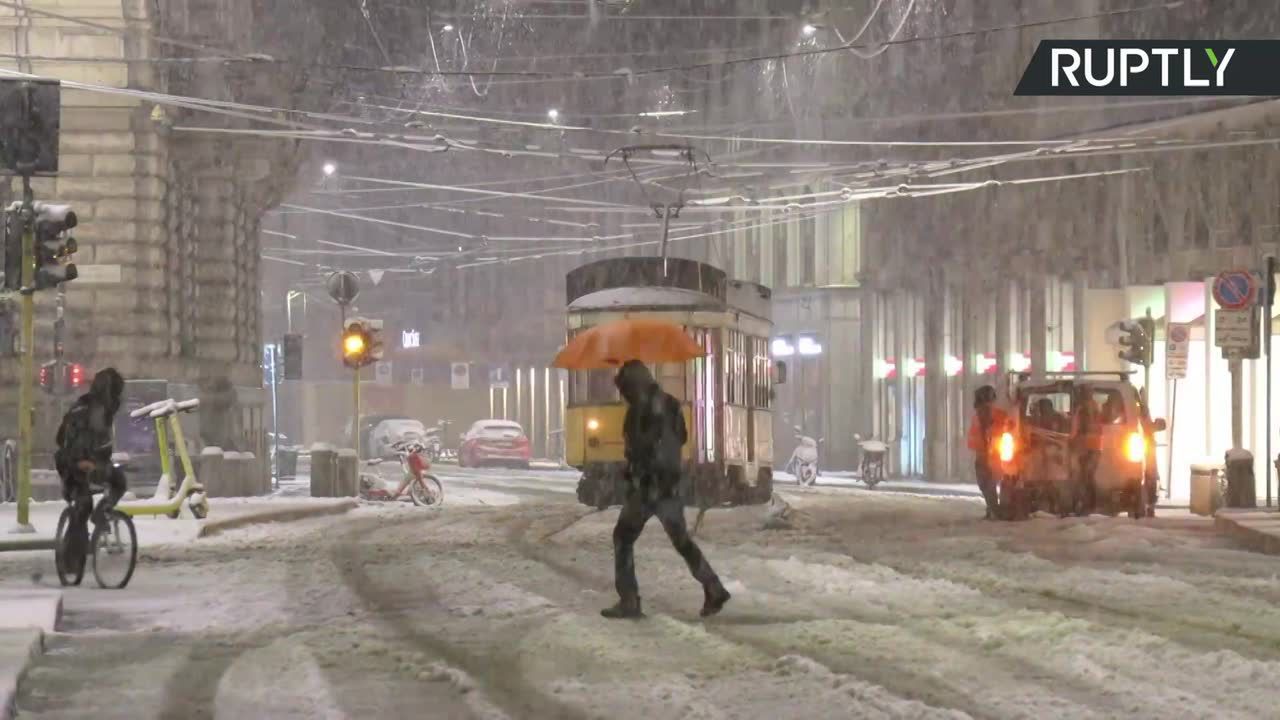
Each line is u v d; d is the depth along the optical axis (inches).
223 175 5270.7
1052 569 2314.2
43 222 2847.0
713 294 4072.3
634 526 1780.3
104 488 2255.2
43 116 2736.2
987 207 6284.5
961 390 6471.5
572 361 2009.1
